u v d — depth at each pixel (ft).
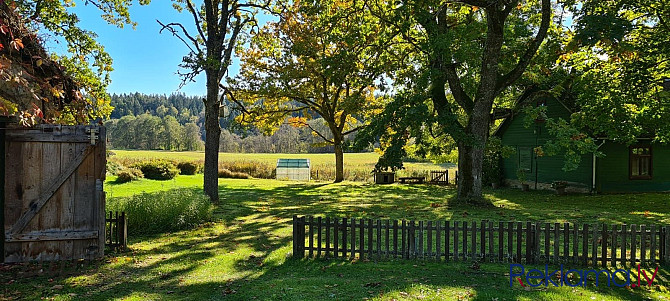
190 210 41.19
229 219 45.60
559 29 58.23
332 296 20.01
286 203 61.05
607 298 19.99
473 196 56.03
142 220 37.76
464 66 61.57
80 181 22.95
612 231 25.49
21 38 22.31
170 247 32.50
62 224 22.67
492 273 24.02
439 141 64.75
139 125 313.94
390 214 48.39
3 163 21.67
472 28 56.03
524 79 61.93
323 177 121.49
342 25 61.41
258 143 314.96
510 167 93.09
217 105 57.41
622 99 51.06
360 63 65.98
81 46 57.00
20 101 21.61
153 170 96.89
